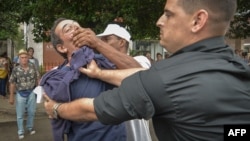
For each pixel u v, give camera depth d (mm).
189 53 1399
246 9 9641
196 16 1386
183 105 1304
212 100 1291
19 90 7656
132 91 1372
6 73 14312
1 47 19797
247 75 1388
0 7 10391
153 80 1345
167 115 1344
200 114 1296
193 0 1378
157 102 1338
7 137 7828
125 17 8414
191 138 1323
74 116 1660
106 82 2047
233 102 1320
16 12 10562
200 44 1404
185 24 1406
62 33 2168
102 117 1459
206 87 1302
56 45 2213
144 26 9031
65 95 1903
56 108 1826
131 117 1393
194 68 1335
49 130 8336
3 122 9328
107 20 8227
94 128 2018
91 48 2115
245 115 1334
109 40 2938
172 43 1452
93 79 2021
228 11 1385
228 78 1341
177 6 1411
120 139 2143
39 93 2002
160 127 1404
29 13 9711
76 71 1975
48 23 8992
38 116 9836
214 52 1406
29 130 7992
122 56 2154
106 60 2137
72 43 2152
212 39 1410
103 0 8469
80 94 1978
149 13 8859
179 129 1338
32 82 7711
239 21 10250
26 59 7684
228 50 1450
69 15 8508
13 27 18484
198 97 1295
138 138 2527
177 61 1373
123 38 2965
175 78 1324
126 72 2021
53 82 1934
